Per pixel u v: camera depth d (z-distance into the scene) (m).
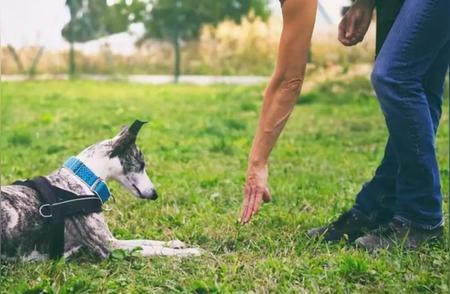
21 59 18.92
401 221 3.04
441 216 3.05
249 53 18.25
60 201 2.94
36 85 14.77
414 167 2.96
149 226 3.55
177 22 19.11
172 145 6.25
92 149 3.08
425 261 2.92
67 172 3.02
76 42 19.41
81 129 7.42
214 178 4.64
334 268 2.82
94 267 2.88
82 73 19.00
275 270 2.81
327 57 12.98
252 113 9.25
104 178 3.08
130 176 3.15
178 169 5.08
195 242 3.29
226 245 3.27
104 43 19.47
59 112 9.23
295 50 2.84
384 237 3.07
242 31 18.47
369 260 2.91
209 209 3.82
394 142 2.96
